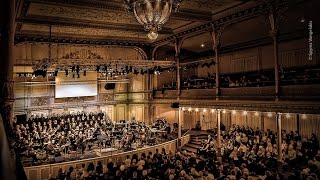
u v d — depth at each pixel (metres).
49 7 16.05
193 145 22.17
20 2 14.27
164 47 28.45
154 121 27.69
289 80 14.63
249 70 23.84
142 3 7.36
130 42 26.55
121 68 22.16
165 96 25.84
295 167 14.84
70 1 14.13
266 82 16.08
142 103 28.86
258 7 15.52
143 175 13.06
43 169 15.29
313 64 18.94
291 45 20.50
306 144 16.67
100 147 18.75
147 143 20.58
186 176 11.74
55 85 25.66
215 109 18.91
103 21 19.73
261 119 22.39
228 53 26.02
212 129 25.97
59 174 14.33
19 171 3.56
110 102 29.12
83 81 27.20
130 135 20.88
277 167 14.82
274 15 14.83
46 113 25.45
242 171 12.97
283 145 16.72
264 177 12.38
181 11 17.20
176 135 23.56
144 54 27.58
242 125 23.91
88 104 27.70
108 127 24.08
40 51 24.19
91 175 13.94
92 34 24.19
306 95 13.17
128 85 30.36
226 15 17.61
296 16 16.58
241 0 14.84
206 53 28.14
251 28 19.75
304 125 19.52
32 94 24.56
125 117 30.23
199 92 20.75
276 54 14.75
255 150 17.03
